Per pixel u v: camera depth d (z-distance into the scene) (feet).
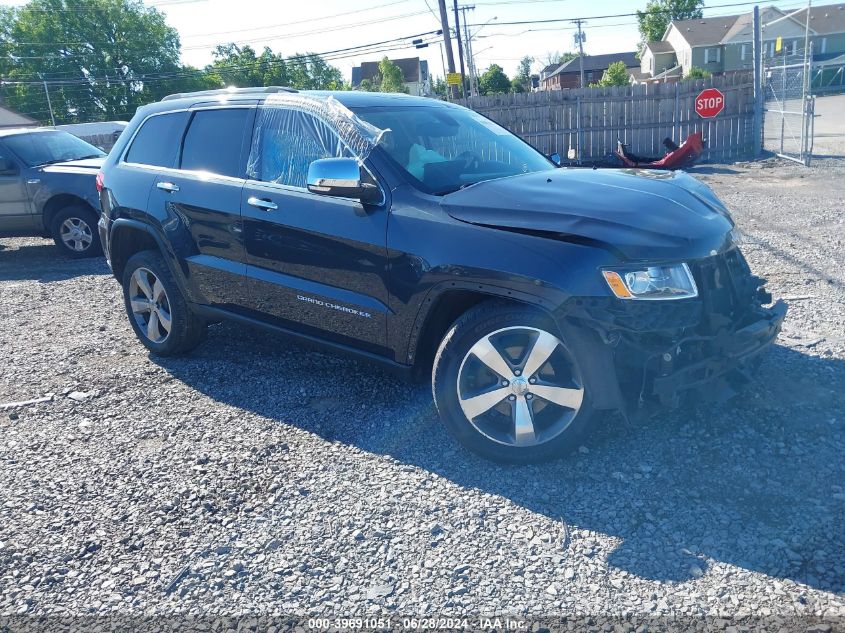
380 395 15.46
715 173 50.14
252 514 11.30
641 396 11.03
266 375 16.98
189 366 17.84
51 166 33.71
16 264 33.68
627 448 12.29
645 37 287.48
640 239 10.94
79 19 221.66
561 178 13.29
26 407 15.97
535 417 11.74
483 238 11.65
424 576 9.61
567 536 10.18
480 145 15.26
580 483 11.44
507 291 11.27
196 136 16.76
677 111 60.59
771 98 58.90
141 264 17.78
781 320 12.27
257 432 14.10
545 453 11.66
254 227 14.92
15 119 181.98
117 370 17.90
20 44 221.46
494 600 9.07
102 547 10.69
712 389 11.29
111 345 19.90
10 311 24.53
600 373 10.90
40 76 221.25
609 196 12.10
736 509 10.44
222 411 15.16
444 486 11.70
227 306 16.11
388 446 13.16
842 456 11.52
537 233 11.33
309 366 17.38
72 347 19.95
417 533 10.53
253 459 13.03
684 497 10.84
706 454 11.89
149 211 17.11
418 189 12.89
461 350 11.87
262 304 15.26
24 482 12.69
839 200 34.86
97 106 229.25
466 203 12.22
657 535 10.04
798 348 15.83
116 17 224.94
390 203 12.89
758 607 8.57
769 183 43.01
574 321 10.84
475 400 11.89
